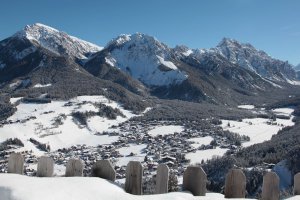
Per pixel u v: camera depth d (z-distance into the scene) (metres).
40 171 7.95
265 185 7.32
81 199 6.48
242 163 104.81
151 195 7.06
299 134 149.00
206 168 102.25
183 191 7.51
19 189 6.47
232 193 7.41
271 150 125.31
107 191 6.88
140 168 7.56
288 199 7.19
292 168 87.62
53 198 6.34
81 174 7.80
